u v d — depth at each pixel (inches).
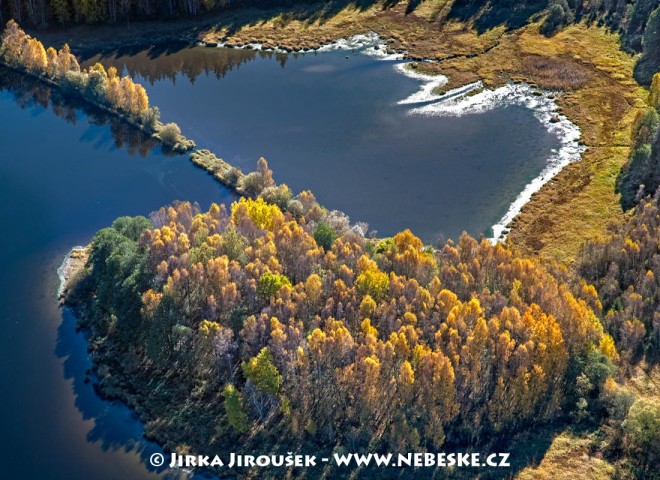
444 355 4616.1
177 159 7731.3
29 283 5949.8
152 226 5954.7
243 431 4549.7
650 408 4343.0
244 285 5108.3
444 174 7613.2
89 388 4982.8
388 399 4574.3
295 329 4623.5
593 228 6702.8
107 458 4507.9
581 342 4847.4
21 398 4921.3
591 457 4375.0
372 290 5098.4
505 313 4776.1
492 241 6624.0
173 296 4945.9
